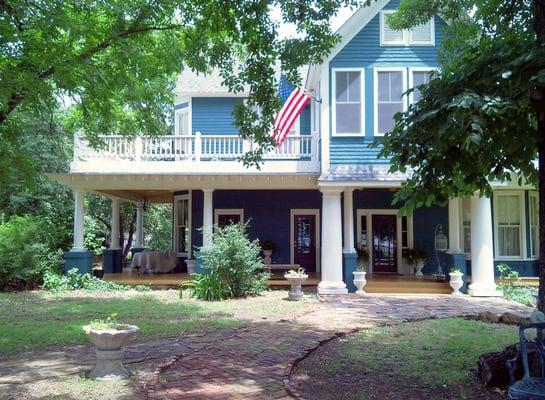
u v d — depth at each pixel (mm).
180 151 16750
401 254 18953
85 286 16578
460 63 6355
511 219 18031
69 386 6160
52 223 20094
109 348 6539
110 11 10023
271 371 6891
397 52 16094
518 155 5598
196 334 9430
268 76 8695
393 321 10789
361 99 15953
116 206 21062
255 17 8242
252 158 9078
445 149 5484
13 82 7641
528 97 4699
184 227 20859
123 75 10453
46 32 8664
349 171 15500
